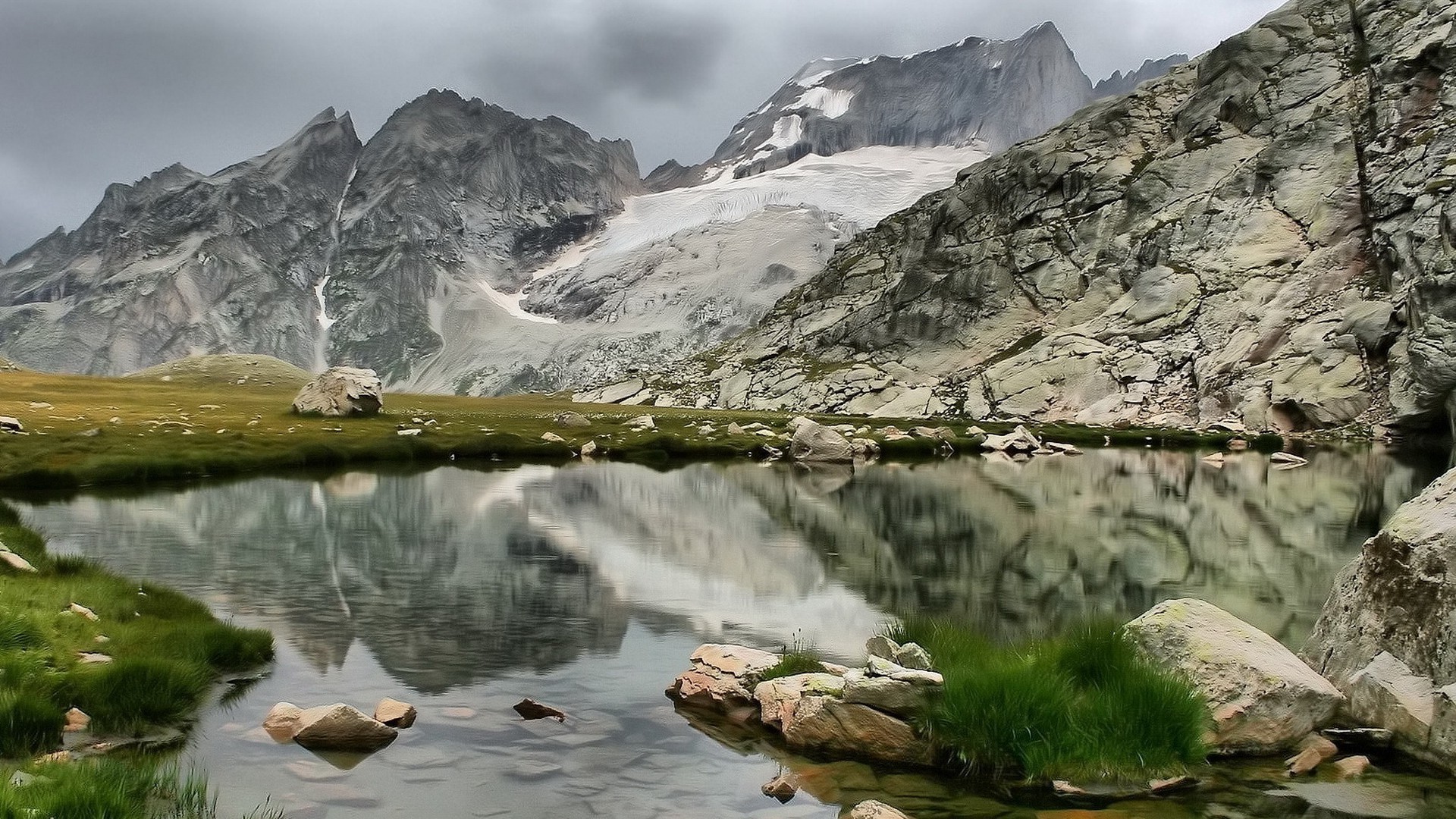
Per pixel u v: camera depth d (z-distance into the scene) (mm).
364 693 14602
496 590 23078
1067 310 150625
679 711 13984
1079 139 177875
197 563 25656
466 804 10391
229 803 10156
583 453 71062
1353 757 11703
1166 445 91750
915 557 28547
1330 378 98375
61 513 34500
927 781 11289
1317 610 21375
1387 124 120000
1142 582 24859
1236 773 11438
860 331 183375
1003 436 85000
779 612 21078
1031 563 27719
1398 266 99750
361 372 87375
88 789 8891
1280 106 149250
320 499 41188
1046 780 11055
